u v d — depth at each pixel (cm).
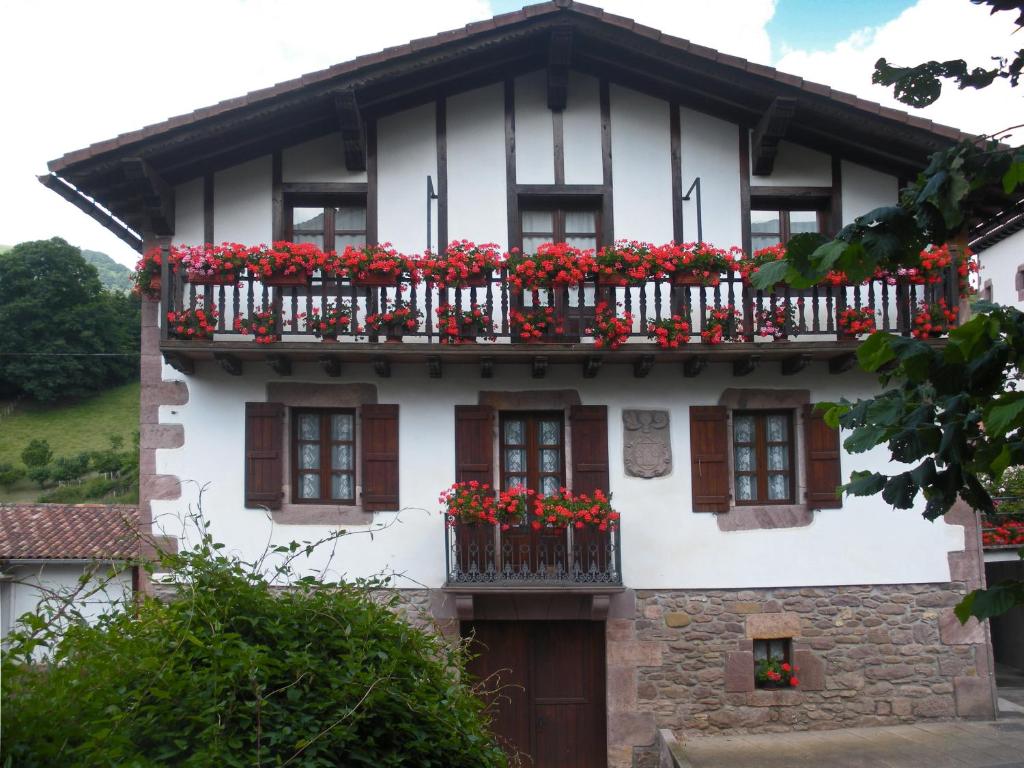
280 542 752
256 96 717
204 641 322
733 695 756
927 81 255
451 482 765
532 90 798
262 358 738
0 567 1009
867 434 253
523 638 774
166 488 752
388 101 778
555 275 722
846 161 805
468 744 374
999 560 1019
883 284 738
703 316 730
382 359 734
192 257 707
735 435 794
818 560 771
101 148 705
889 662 766
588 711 770
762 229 810
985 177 232
